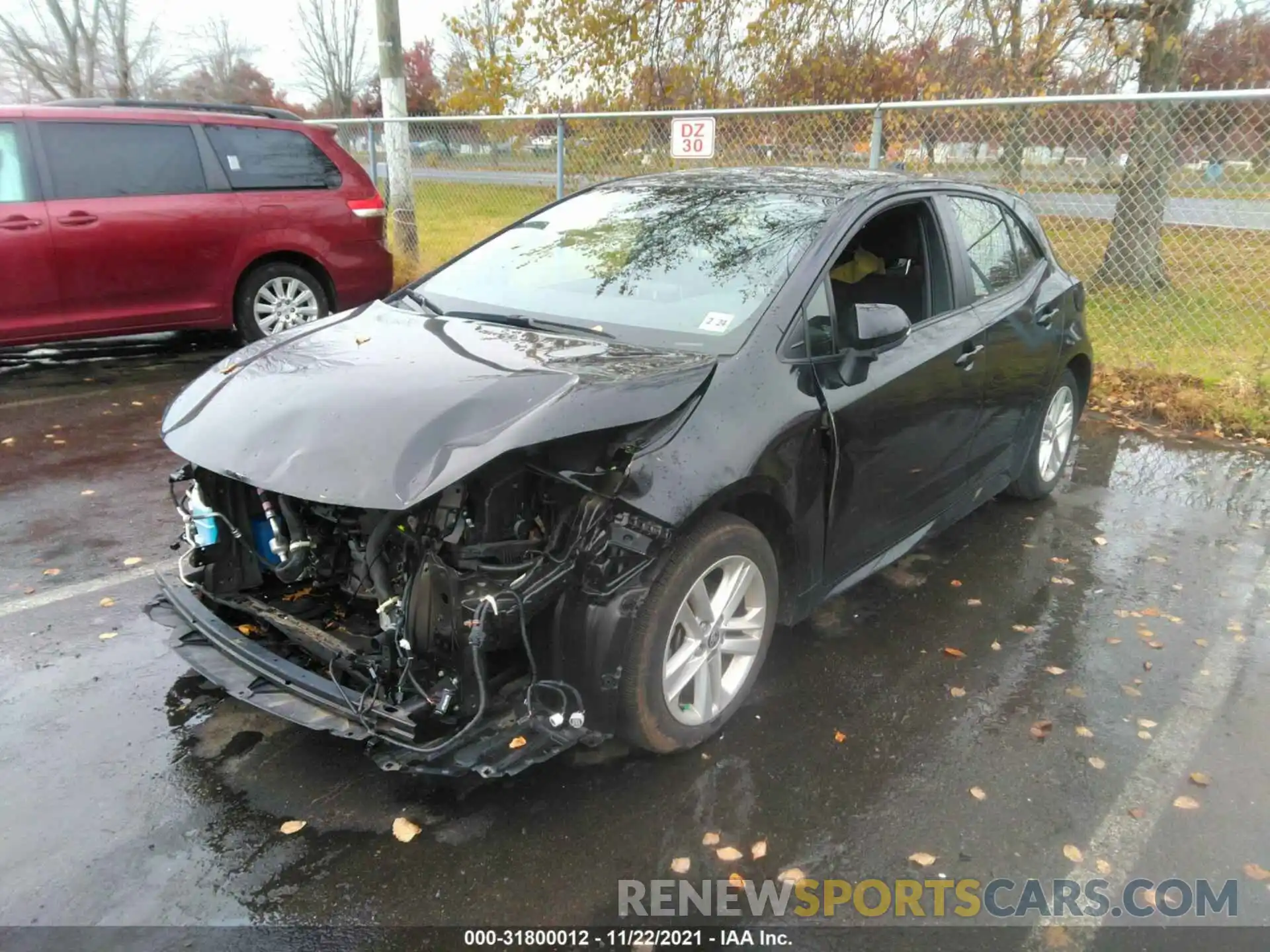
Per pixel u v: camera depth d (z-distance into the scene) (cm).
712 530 278
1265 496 534
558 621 260
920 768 296
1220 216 785
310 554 285
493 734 250
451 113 1489
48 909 235
